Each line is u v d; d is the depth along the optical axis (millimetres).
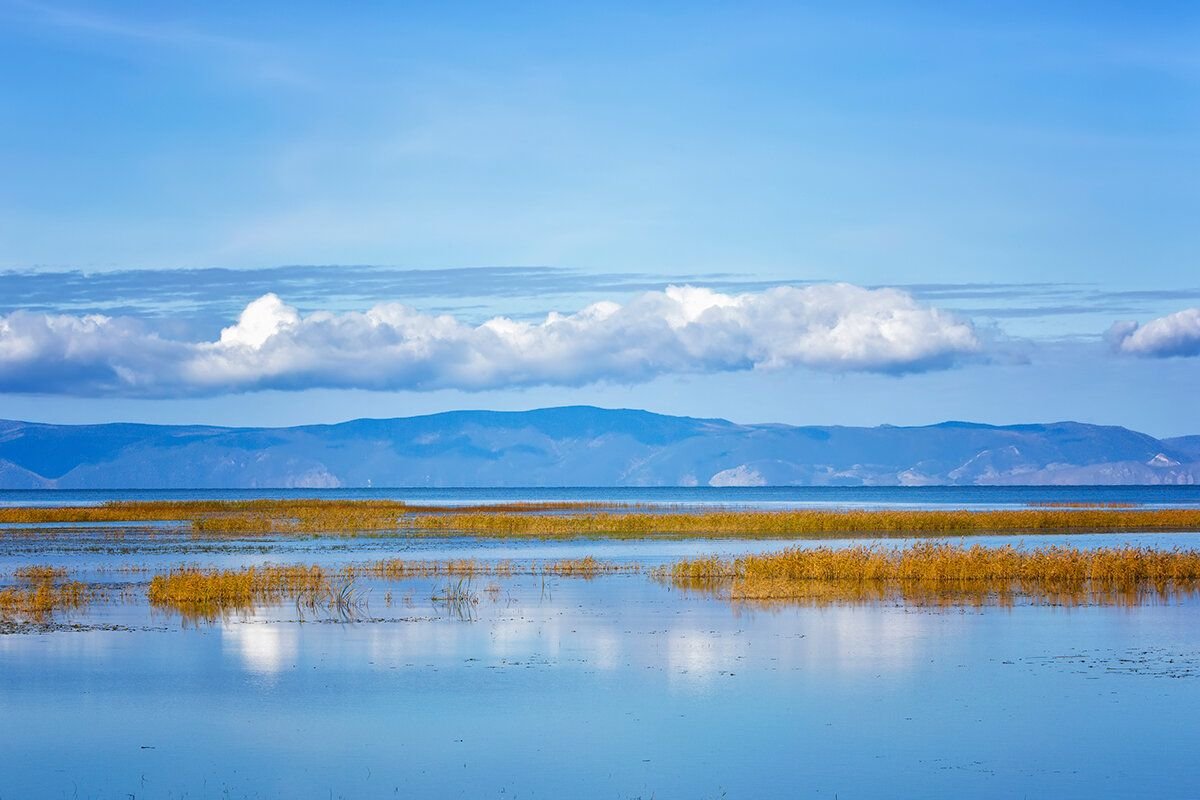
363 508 175750
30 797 28109
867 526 123250
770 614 54969
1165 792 28359
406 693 38188
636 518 131000
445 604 58094
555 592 63500
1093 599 59750
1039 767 30234
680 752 31641
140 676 40719
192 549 95938
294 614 55031
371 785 28969
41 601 57281
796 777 29516
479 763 30734
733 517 134625
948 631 49750
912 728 33969
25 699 37469
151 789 28719
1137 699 37281
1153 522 127188
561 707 36406
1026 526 124812
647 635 48844
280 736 33281
